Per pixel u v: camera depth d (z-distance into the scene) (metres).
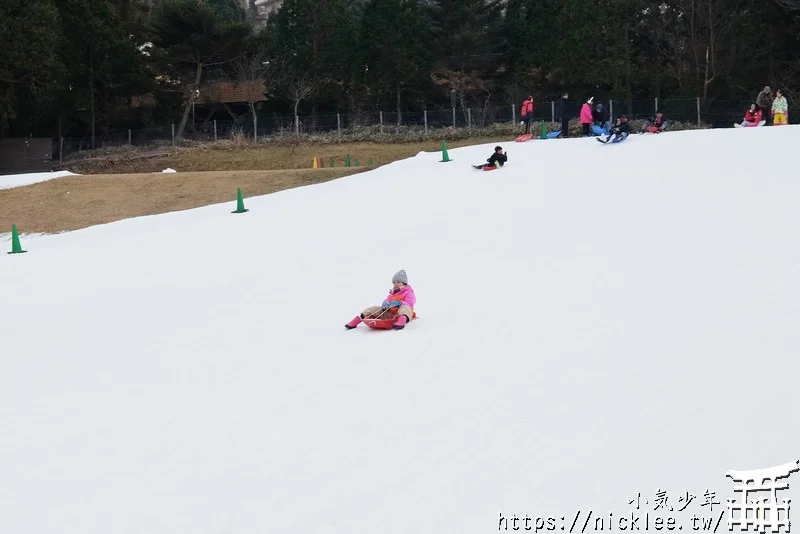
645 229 16.27
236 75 58.31
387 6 54.16
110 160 49.78
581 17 50.72
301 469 7.20
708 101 45.38
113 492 7.05
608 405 7.94
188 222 24.52
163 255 20.05
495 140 47.66
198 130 56.97
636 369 8.78
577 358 9.34
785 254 12.98
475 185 23.72
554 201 20.27
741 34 51.41
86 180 33.69
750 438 7.02
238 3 98.25
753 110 33.09
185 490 6.98
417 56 54.25
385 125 51.88
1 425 8.92
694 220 16.39
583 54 50.31
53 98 48.22
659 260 13.72
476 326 11.12
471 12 54.88
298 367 10.05
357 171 31.98
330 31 56.78
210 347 11.37
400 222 20.30
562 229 17.30
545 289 12.77
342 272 15.83
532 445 7.26
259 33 59.19
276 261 17.61
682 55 55.25
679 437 7.15
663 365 8.80
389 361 9.92
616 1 50.12
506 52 56.84
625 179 21.64
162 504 6.76
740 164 21.38
